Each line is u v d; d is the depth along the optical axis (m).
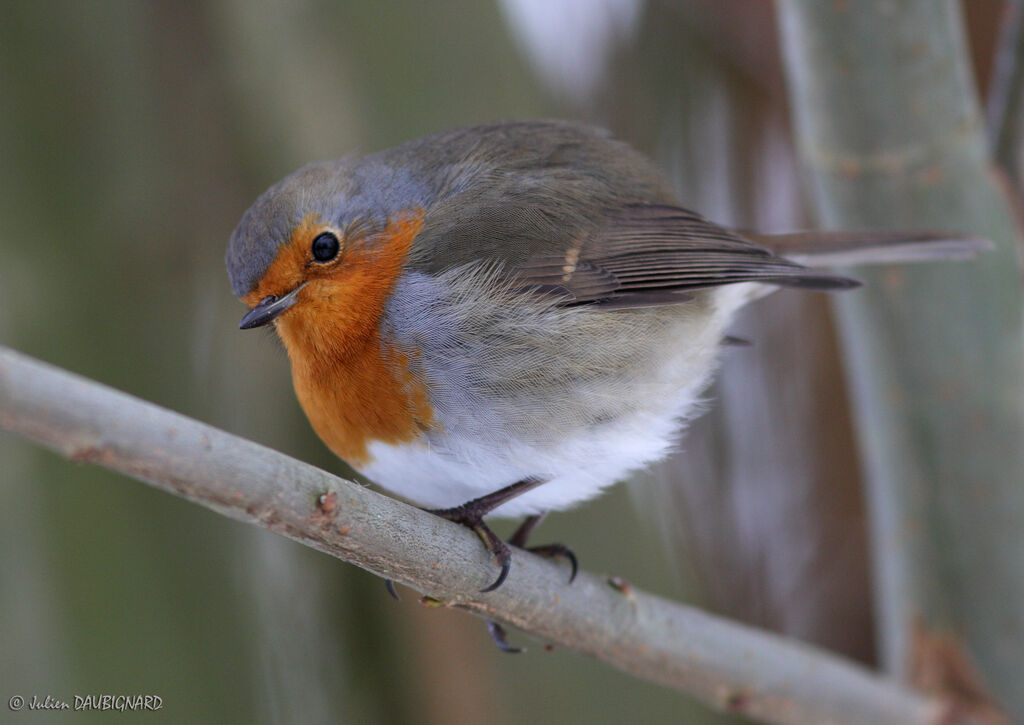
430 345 6.34
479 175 6.93
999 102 7.57
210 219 7.45
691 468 9.51
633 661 6.37
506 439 6.39
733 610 9.31
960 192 6.98
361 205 6.51
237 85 7.42
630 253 6.89
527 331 6.42
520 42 8.82
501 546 5.66
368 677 7.18
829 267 7.36
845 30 6.61
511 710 7.20
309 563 7.25
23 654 6.46
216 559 6.91
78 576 6.57
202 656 6.75
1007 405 7.12
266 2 7.51
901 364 7.22
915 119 6.80
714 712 7.91
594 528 7.79
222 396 7.41
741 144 9.73
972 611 7.44
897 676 7.83
